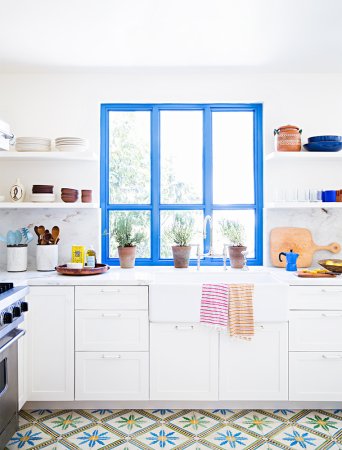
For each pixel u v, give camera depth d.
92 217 3.25
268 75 3.26
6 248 3.19
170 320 2.59
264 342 2.62
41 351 2.64
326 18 2.37
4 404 2.08
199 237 3.44
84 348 2.64
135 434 2.38
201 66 3.09
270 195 3.29
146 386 2.63
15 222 3.23
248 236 3.45
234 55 2.89
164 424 2.50
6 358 2.12
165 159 3.45
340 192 3.09
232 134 3.44
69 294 2.64
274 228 3.28
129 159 3.43
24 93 3.22
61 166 3.25
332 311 2.64
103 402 2.71
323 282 2.63
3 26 2.45
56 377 2.65
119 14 2.32
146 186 3.44
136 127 3.42
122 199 3.43
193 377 2.63
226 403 2.71
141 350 2.63
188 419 2.57
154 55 2.89
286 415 2.63
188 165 3.45
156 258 3.40
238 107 3.38
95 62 3.00
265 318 2.58
